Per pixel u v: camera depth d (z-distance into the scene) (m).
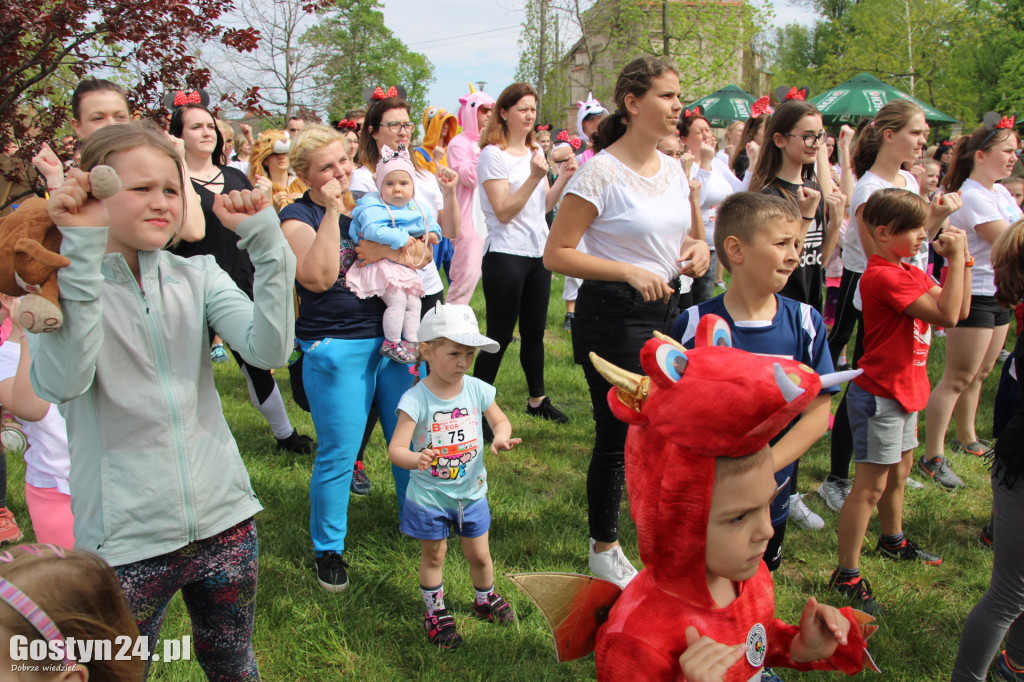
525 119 4.91
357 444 3.42
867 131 4.63
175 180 1.94
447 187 4.62
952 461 5.00
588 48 26.97
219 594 2.10
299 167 3.43
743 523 1.60
